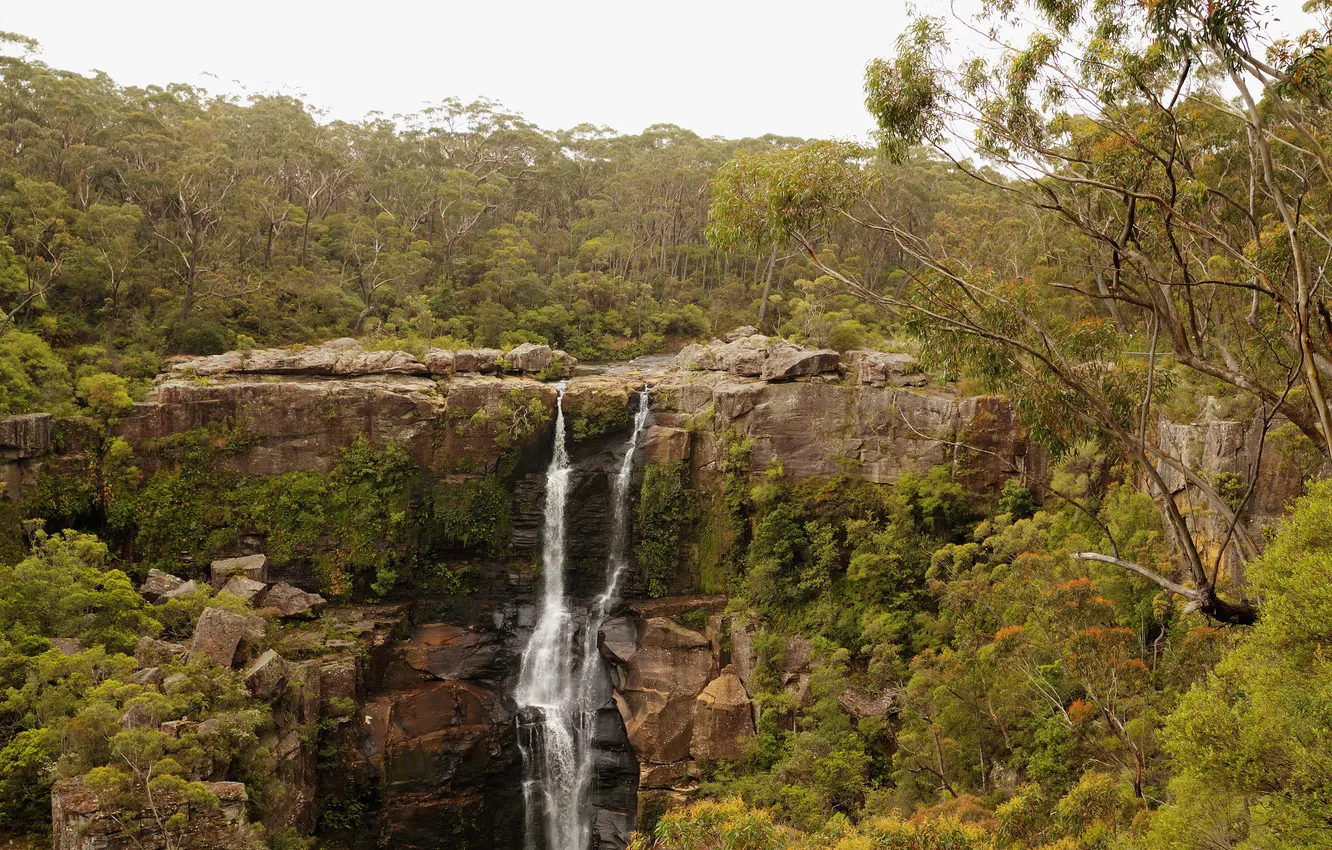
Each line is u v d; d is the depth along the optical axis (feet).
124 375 181.16
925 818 93.56
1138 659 101.86
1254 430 119.14
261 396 171.83
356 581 174.09
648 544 178.09
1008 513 154.92
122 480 166.61
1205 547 120.06
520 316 259.60
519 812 165.99
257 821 116.57
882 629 151.74
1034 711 111.14
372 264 246.47
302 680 137.39
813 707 141.08
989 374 72.08
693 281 305.53
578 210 338.54
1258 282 73.56
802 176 68.90
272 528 170.91
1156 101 67.31
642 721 156.35
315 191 255.91
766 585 166.30
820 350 180.45
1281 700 55.36
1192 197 74.54
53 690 113.60
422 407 177.17
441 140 322.34
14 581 128.36
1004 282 71.46
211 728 113.09
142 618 136.67
